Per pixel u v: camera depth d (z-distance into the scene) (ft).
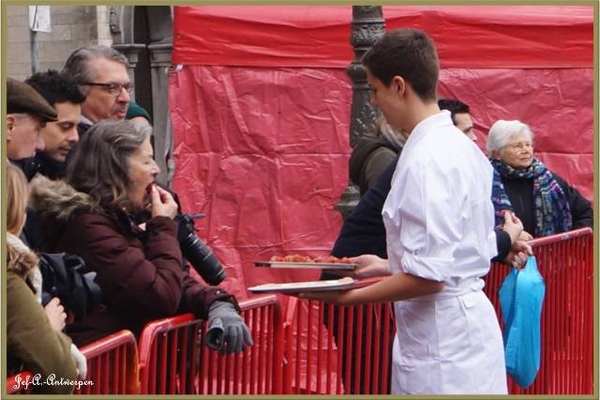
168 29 77.15
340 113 56.90
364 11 39.22
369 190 28.78
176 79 56.34
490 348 23.00
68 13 77.71
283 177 57.31
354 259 24.31
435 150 21.63
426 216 21.33
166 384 23.21
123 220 23.88
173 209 24.57
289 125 57.00
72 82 26.45
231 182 57.06
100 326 23.48
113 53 30.71
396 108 22.35
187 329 23.94
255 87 56.54
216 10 55.98
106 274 23.25
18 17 78.02
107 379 20.94
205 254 26.73
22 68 78.38
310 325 28.45
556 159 58.39
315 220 57.67
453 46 56.70
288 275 57.21
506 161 40.45
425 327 22.57
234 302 24.48
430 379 22.57
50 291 20.92
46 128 26.16
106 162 24.00
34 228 23.63
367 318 29.53
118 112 30.66
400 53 22.15
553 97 57.72
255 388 26.35
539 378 36.22
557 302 37.14
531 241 34.63
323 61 56.34
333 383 29.07
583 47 57.36
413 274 21.50
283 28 55.98
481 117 57.41
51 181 24.00
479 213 22.36
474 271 22.47
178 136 56.54
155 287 23.24
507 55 57.16
